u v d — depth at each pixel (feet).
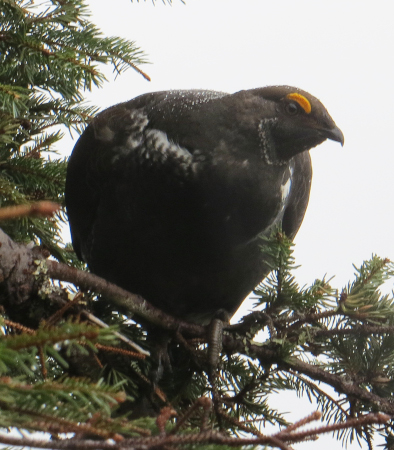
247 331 23.62
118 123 27.17
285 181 28.99
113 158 26.66
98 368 22.18
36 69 25.58
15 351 11.62
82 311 20.66
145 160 26.23
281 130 27.78
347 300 22.57
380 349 23.90
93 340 12.38
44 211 9.73
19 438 11.70
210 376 22.99
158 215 26.30
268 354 23.16
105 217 27.27
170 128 26.53
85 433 12.67
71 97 26.76
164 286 27.63
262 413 24.08
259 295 23.40
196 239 26.58
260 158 27.48
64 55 23.39
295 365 22.93
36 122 27.48
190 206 26.17
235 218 26.89
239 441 12.79
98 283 21.21
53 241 28.02
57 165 28.09
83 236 29.35
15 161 26.61
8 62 25.18
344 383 22.95
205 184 26.14
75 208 28.91
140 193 26.32
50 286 19.84
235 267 27.81
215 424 22.18
